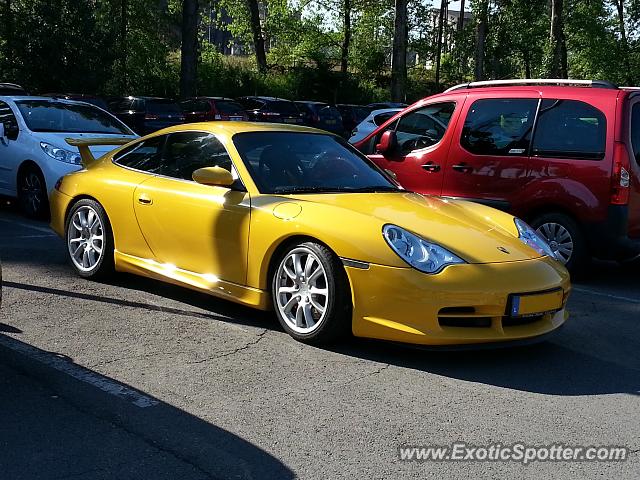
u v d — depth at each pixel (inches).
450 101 311.0
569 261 274.8
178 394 149.7
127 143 251.4
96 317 201.3
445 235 179.6
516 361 180.2
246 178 200.2
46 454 121.7
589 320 223.8
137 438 129.0
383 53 1796.3
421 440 133.0
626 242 266.5
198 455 123.5
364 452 127.3
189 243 207.2
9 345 175.6
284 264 186.1
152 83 1310.3
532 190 280.8
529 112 286.4
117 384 153.8
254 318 204.8
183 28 1072.8
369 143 343.0
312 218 179.8
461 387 160.2
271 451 126.3
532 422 143.2
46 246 295.6
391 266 167.3
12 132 375.2
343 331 178.1
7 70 1005.2
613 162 263.6
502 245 183.8
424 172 311.4
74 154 356.5
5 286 230.2
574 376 171.0
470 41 1840.6
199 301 220.8
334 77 1569.9
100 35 1039.0
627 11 1828.2
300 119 1059.3
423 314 165.6
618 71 1809.8
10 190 376.8
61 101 402.6
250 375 161.9
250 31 1743.4
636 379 170.7
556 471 123.2
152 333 189.2
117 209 227.1
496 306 168.9
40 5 998.4
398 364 172.4
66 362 165.8
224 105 978.7
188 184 212.1
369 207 187.6
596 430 140.6
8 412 137.8
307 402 147.9
